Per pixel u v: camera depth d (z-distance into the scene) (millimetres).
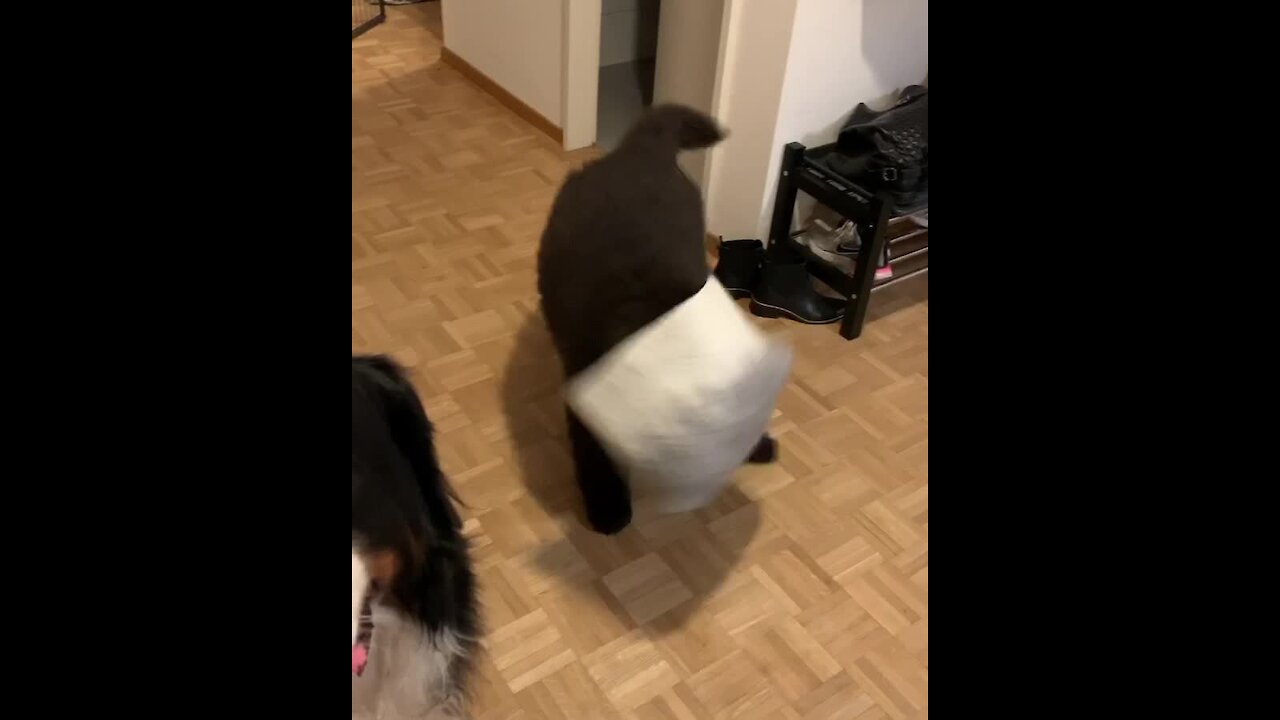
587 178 1510
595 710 1327
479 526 1592
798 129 2156
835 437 1837
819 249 2209
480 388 1888
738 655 1419
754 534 1619
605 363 1147
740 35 2107
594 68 2686
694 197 1503
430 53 3361
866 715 1351
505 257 2291
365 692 1028
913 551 1609
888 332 2139
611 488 1540
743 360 1098
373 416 992
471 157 2713
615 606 1476
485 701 1321
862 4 2066
